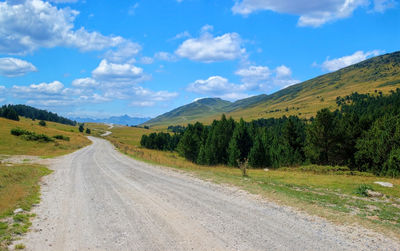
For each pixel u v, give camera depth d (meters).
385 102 119.38
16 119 112.94
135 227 6.84
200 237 6.06
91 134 151.62
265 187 13.07
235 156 34.94
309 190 13.56
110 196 10.86
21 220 7.42
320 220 7.40
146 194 11.19
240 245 5.56
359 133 32.88
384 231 6.50
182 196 10.73
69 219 7.62
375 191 12.75
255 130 49.56
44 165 24.64
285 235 6.16
